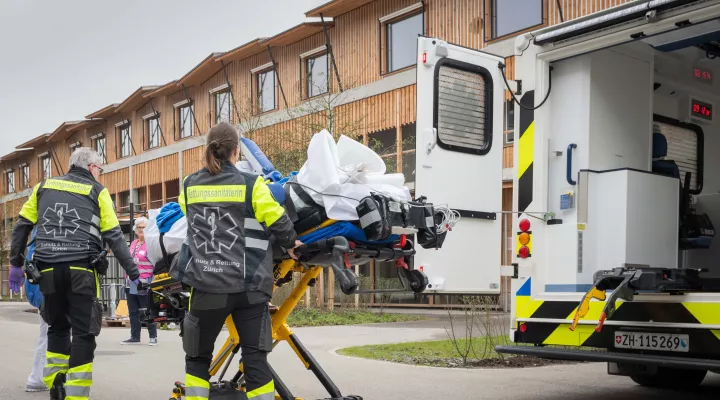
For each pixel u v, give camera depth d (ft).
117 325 48.14
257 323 13.44
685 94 26.08
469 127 19.75
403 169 65.72
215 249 13.23
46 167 139.74
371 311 54.34
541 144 20.33
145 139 110.22
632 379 23.32
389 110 68.18
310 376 24.75
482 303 29.86
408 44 67.77
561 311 19.47
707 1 16.89
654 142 23.34
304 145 56.39
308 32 77.00
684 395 21.79
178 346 34.37
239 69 89.10
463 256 19.40
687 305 17.10
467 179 19.54
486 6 60.34
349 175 14.60
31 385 21.72
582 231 19.79
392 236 15.05
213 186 13.52
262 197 13.41
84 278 17.53
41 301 20.68
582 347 20.11
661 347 17.53
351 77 72.59
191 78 94.99
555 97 20.66
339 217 14.19
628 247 19.54
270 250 13.75
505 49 58.85
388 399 20.52
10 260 18.33
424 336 38.14
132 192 113.09
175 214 16.03
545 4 56.39
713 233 24.91
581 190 19.85
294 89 80.53
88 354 17.51
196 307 13.25
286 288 49.14
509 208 53.42
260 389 13.30
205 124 95.76
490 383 23.26
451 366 26.96
